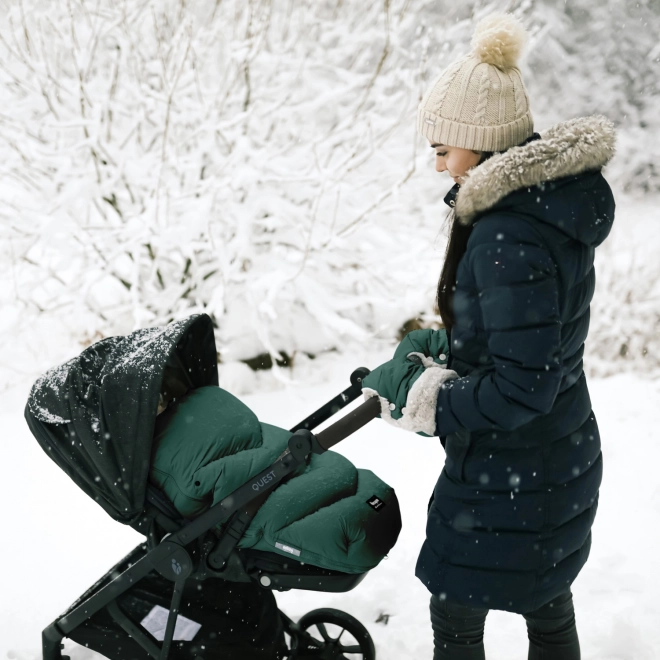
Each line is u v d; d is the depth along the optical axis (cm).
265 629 240
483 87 182
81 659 267
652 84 820
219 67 577
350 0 597
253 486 196
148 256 550
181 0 524
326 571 213
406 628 284
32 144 525
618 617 270
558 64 795
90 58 526
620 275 600
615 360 549
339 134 557
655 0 806
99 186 534
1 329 538
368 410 189
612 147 180
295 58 582
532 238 170
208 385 250
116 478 204
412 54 554
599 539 338
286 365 546
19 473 421
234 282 552
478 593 194
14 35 524
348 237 566
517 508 189
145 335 237
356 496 225
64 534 365
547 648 217
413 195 605
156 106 548
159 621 229
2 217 538
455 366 194
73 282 529
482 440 189
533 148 170
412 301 539
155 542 215
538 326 168
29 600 313
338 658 251
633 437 429
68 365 225
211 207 523
